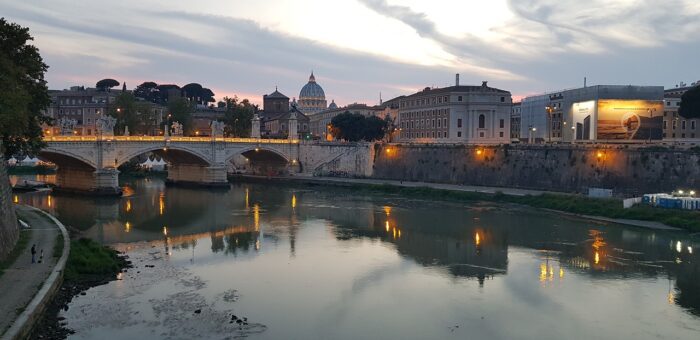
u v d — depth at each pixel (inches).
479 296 1893.5
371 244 2696.9
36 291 1604.3
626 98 5206.7
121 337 1491.1
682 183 3683.6
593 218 3412.9
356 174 6136.8
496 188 4758.9
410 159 5693.9
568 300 1854.1
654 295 1905.8
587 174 4197.8
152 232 2994.6
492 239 2807.6
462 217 3501.5
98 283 1956.2
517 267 2262.6
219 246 2640.3
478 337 1547.7
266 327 1592.0
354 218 3481.8
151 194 4795.8
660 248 2576.3
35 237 2332.7
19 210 3122.5
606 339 1539.1
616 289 1969.7
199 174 5506.9
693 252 2500.0
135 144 4685.0
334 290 1942.7
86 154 4338.1
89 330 1530.5
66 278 1923.0
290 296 1871.3
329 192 5064.0
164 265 2253.9
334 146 6230.3
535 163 4596.5
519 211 3747.5
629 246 2623.0
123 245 2645.2
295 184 5807.1
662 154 3799.2
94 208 3841.0
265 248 2598.4
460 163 5216.5
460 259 2396.7
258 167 6756.9
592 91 5285.4
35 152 3213.6
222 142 5447.8
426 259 2395.4
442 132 7007.9
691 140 5054.1
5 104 2185.0
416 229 3088.1
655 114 5147.6
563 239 2795.3
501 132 6953.7
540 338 1544.0
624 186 3951.8
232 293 1892.2
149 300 1793.8
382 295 1895.9
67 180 4722.0
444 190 4606.3
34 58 2930.6
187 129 7667.3
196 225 3221.0
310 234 2950.3
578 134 5433.1
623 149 3998.5
